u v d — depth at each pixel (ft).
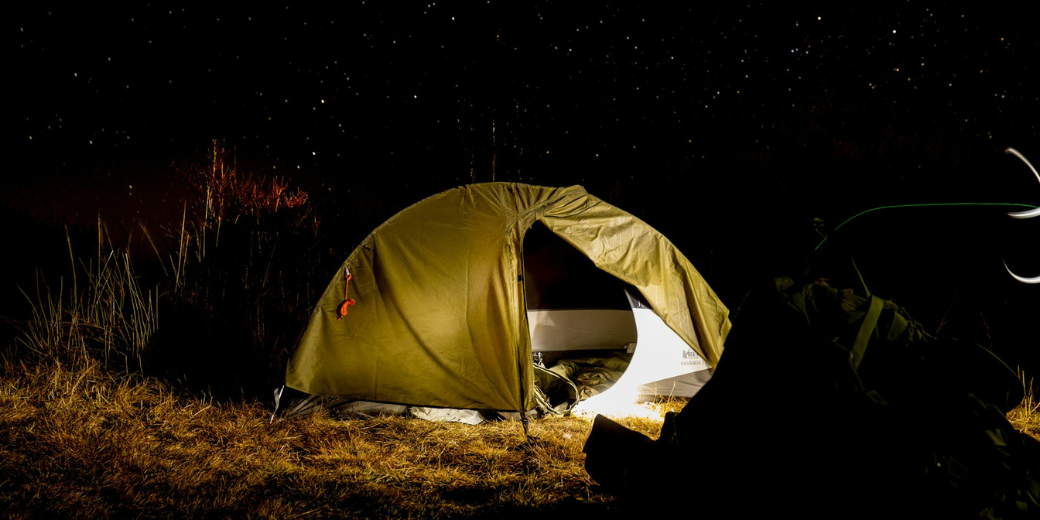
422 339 12.32
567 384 14.44
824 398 5.15
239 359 13.21
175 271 14.92
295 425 11.63
